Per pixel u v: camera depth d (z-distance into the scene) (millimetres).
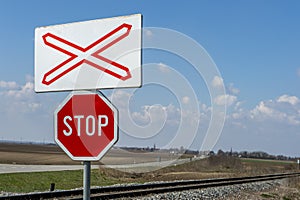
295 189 31734
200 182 28297
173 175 32062
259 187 29359
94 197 16156
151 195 18984
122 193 17828
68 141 3162
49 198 16328
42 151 80125
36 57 3377
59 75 3277
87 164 3119
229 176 39656
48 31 3352
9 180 22844
